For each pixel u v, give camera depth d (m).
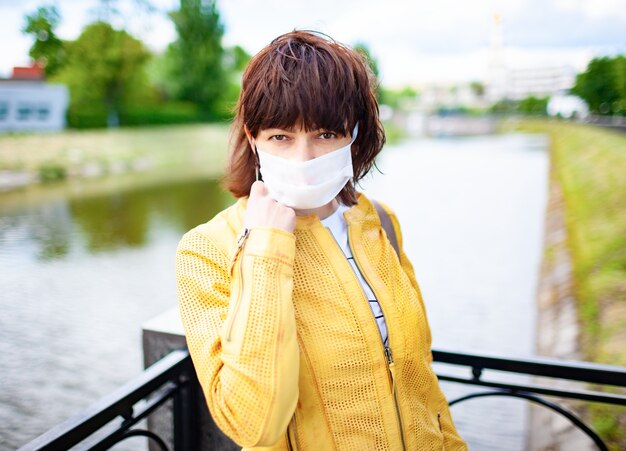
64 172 24.62
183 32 43.69
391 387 0.90
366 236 1.01
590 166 16.19
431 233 11.95
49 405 5.12
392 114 73.31
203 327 0.84
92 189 21.31
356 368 0.87
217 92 44.41
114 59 35.78
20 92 29.06
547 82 78.75
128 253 11.23
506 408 4.20
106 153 28.83
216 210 16.69
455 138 51.12
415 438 0.93
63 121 31.52
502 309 7.12
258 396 0.75
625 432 3.22
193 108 44.12
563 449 3.26
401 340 0.92
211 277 0.88
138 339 6.75
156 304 8.08
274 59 0.87
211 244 0.92
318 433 0.86
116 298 8.33
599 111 34.81
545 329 6.25
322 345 0.85
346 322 0.87
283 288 0.81
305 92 0.85
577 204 12.26
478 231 12.00
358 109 0.92
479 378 1.46
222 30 45.75
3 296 8.42
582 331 5.57
